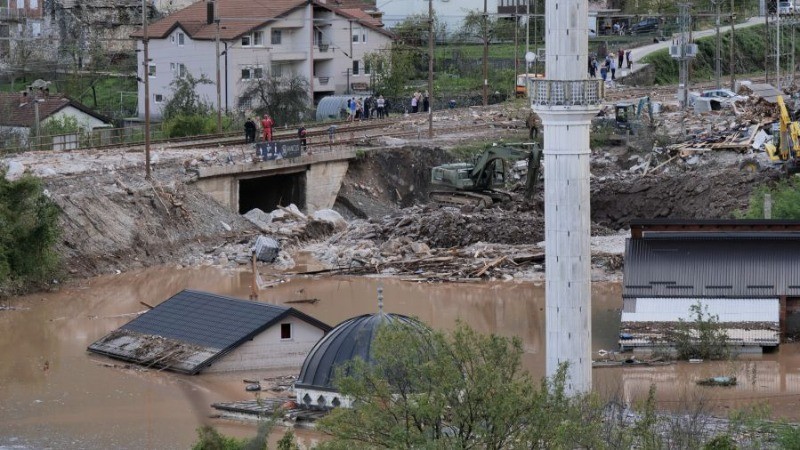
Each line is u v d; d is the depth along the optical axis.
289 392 88.94
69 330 108.31
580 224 82.88
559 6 81.81
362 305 115.25
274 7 195.38
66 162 140.38
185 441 81.19
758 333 98.94
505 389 60.78
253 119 167.12
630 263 104.44
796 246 104.62
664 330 98.94
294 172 150.25
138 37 197.00
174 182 139.12
